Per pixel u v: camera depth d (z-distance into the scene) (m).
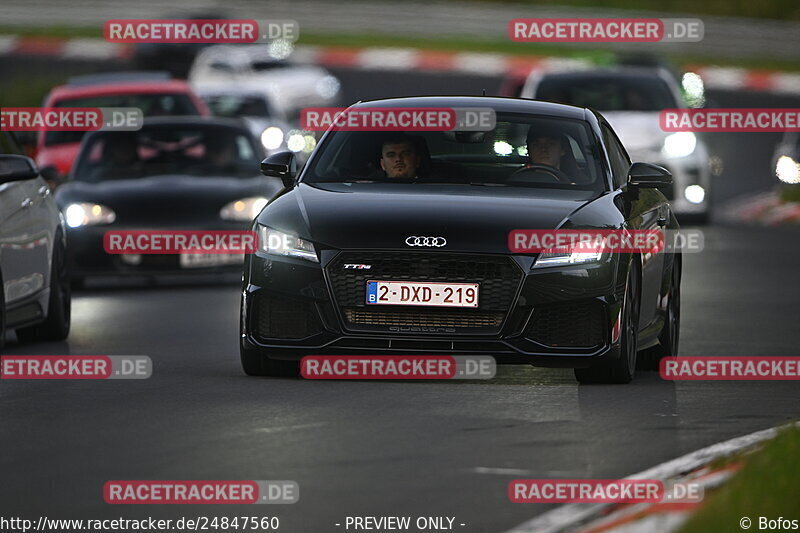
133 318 46.97
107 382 33.09
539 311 31.73
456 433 26.94
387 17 189.88
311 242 32.19
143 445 25.95
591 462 24.72
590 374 33.16
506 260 31.64
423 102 36.72
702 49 178.38
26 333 41.69
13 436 26.88
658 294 36.03
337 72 161.25
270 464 24.39
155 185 56.94
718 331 43.62
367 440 26.25
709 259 65.25
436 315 31.73
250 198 56.69
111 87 80.62
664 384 33.44
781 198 88.62
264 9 190.88
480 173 35.06
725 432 27.47
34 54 169.62
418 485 23.03
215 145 60.75
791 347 40.25
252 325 32.59
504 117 36.22
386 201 33.03
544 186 34.66
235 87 104.25
